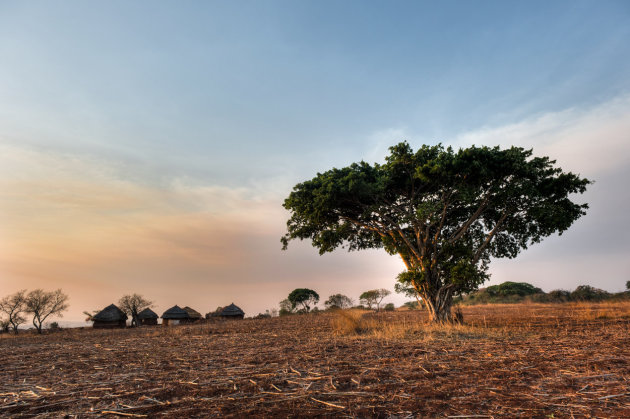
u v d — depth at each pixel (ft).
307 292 224.12
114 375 24.49
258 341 47.21
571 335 41.11
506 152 61.87
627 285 162.30
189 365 27.91
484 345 34.81
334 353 31.83
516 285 227.81
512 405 14.52
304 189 67.67
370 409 14.51
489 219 77.71
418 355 29.25
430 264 70.28
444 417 13.44
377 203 71.26
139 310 190.39
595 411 13.44
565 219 62.03
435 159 61.77
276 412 14.35
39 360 35.32
